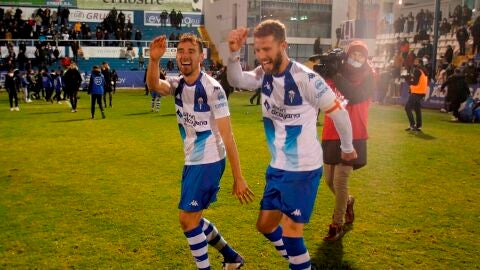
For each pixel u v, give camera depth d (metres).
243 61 38.72
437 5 21.98
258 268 4.11
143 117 16.28
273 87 3.28
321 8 39.25
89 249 4.53
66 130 13.02
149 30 44.00
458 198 6.32
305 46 39.31
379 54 33.56
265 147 10.20
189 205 3.59
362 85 4.60
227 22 41.75
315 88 3.20
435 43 22.27
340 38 36.03
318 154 3.33
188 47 3.49
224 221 5.34
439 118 16.14
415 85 12.34
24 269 4.09
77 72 18.36
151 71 3.63
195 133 3.64
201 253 3.66
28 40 36.31
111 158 9.07
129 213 5.64
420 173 7.78
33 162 8.72
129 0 43.38
